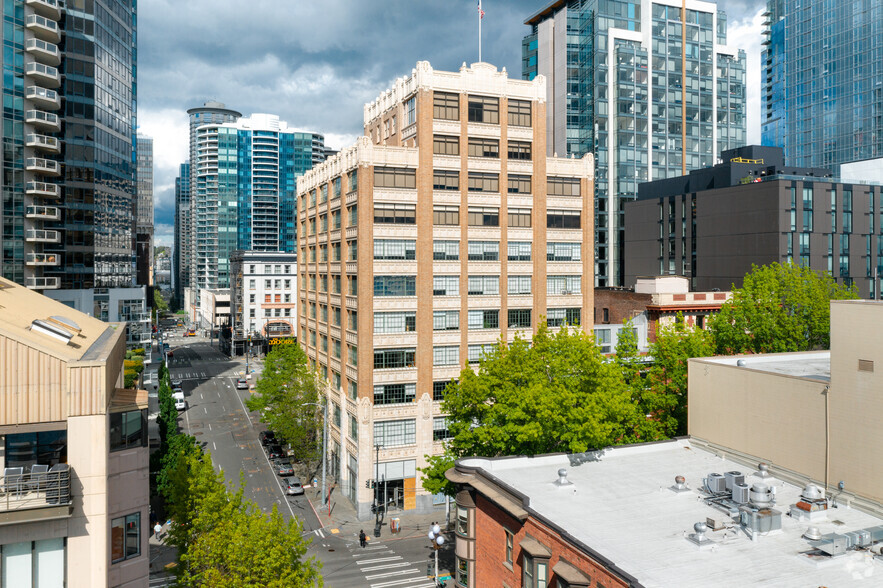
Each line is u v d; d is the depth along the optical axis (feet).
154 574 155.53
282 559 100.89
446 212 212.02
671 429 157.28
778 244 267.39
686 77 402.52
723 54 414.62
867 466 92.58
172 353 526.57
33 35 255.50
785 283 205.87
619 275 383.86
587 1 396.78
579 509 96.27
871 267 290.35
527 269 223.51
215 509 105.29
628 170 385.09
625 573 73.26
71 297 272.72
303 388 241.76
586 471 114.93
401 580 155.22
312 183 267.80
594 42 387.55
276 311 545.44
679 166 398.01
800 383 103.96
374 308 203.10
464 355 213.05
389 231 204.85
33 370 75.25
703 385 125.90
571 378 144.05
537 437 130.11
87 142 279.90
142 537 86.17
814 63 570.87
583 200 233.35
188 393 377.30
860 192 287.89
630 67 388.16
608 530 88.28
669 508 96.53
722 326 199.72
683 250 320.29
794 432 105.19
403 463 205.46
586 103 398.42
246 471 239.71
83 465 76.89
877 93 515.50
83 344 91.50
